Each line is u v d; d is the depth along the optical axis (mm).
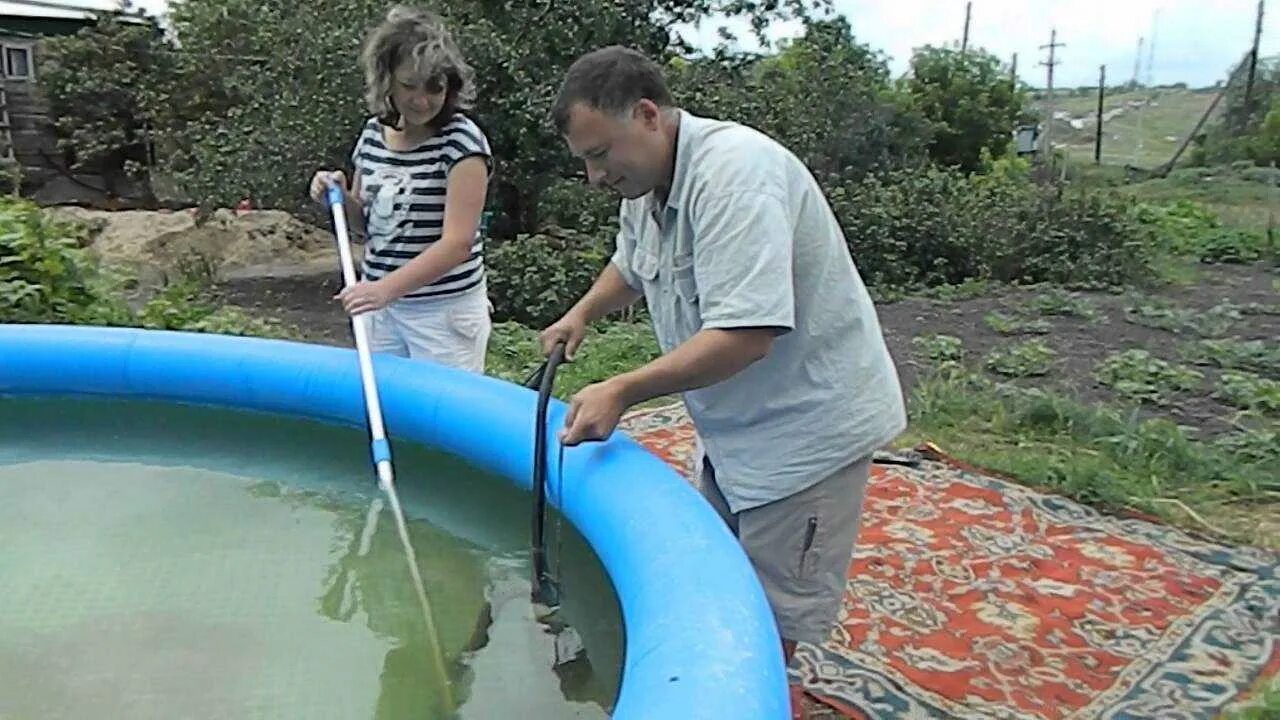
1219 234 11938
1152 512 3559
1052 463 3854
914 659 2582
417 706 2000
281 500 2881
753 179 1763
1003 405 4645
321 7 9383
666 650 1603
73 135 13758
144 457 3162
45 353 3322
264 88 9781
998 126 16266
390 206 2867
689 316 1968
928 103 15922
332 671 2115
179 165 12797
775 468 2029
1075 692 2465
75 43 13641
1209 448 4359
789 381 1991
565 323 2301
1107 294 9078
